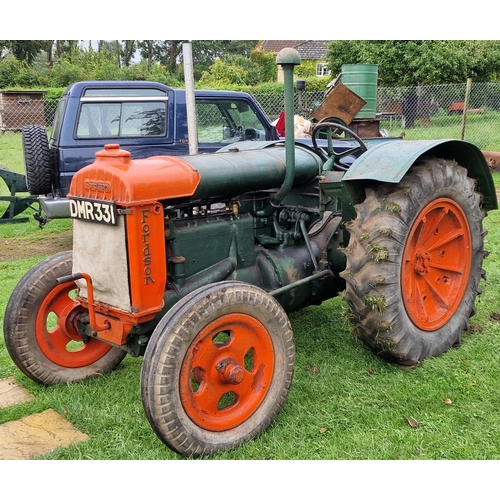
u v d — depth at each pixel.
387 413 2.83
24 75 27.97
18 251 6.57
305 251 3.47
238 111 6.99
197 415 2.49
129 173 2.55
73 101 6.03
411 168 3.23
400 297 3.10
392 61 20.14
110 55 34.25
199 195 2.83
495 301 4.24
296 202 3.65
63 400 3.06
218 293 2.51
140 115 6.38
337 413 2.86
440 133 15.98
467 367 3.25
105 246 2.63
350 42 21.69
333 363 3.39
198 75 42.19
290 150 3.10
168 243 2.88
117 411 2.95
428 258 3.38
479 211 3.61
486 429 2.67
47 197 6.15
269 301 2.68
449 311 3.49
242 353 2.64
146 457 2.56
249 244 3.22
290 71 2.96
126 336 2.70
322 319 4.10
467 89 11.97
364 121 9.44
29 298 3.11
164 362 2.35
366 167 3.07
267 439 2.67
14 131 17.48
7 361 3.59
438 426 2.70
